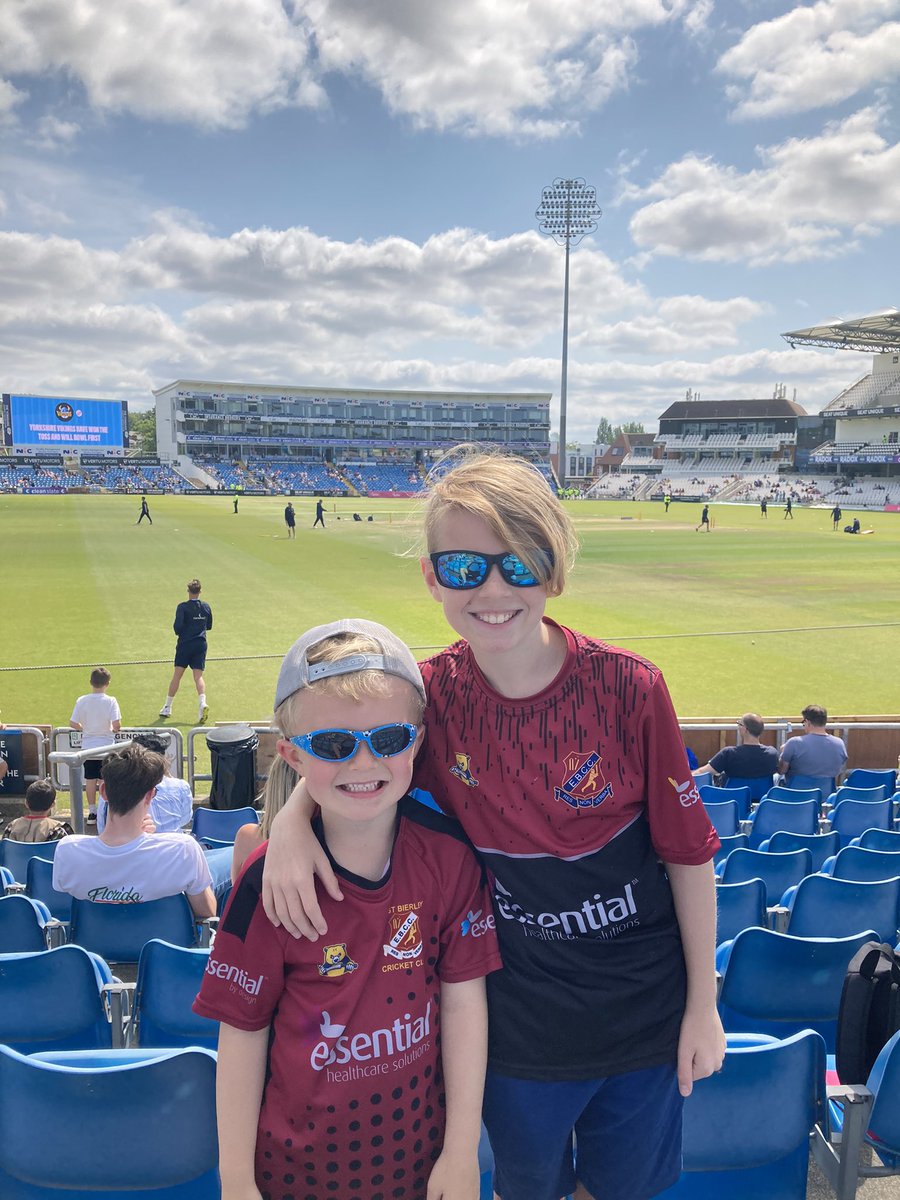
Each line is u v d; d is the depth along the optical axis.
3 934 3.67
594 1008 1.70
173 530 36.41
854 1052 2.34
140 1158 1.97
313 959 1.57
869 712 10.56
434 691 1.76
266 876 1.56
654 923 1.74
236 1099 1.59
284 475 94.69
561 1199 1.85
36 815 5.64
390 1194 1.63
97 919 3.74
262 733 8.06
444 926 1.67
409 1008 1.62
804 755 7.97
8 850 5.00
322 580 21.42
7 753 7.96
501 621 1.61
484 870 1.73
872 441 86.69
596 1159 1.80
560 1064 1.70
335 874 1.59
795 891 4.09
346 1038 1.58
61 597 18.48
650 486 100.62
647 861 1.72
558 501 1.70
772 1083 2.09
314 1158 1.59
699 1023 1.73
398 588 20.16
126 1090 1.91
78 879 3.69
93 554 26.78
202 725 9.97
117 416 97.38
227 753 7.14
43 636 14.49
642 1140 1.76
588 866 1.67
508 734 1.66
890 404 85.44
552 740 1.65
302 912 1.53
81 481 84.06
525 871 1.68
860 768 9.08
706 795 7.04
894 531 42.19
